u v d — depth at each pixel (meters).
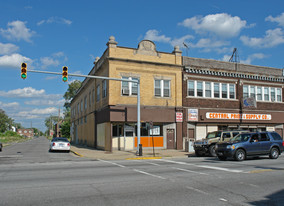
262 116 29.88
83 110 38.91
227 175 10.62
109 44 23.83
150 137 25.34
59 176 10.46
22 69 16.86
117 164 14.99
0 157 19.69
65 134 65.69
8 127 110.62
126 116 23.53
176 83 25.95
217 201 6.75
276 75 31.20
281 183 9.02
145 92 24.62
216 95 27.92
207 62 27.95
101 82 26.64
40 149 30.61
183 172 11.53
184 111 26.19
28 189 8.04
